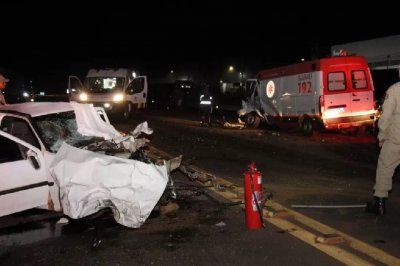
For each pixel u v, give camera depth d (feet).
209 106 64.59
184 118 79.61
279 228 19.19
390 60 80.07
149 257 16.49
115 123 68.95
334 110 47.98
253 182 19.07
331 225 19.49
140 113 93.86
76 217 18.69
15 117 21.25
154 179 19.15
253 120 61.26
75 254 16.98
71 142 22.86
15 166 19.17
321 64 47.85
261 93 59.93
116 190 18.67
